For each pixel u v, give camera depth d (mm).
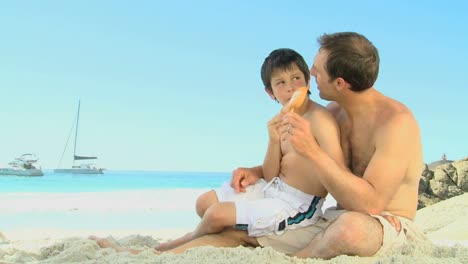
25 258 3570
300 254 3352
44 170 73062
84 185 34719
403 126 3320
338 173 3162
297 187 3604
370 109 3494
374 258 3139
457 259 2922
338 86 3455
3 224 10492
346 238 3123
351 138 3619
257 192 3824
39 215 12656
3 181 37094
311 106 3662
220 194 3932
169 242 3840
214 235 3639
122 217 12539
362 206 3213
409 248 3184
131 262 2914
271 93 3994
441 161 18922
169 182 45250
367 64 3363
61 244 3619
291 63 3809
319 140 3475
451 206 9742
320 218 3645
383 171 3240
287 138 3227
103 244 3645
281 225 3516
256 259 2986
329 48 3443
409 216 3510
